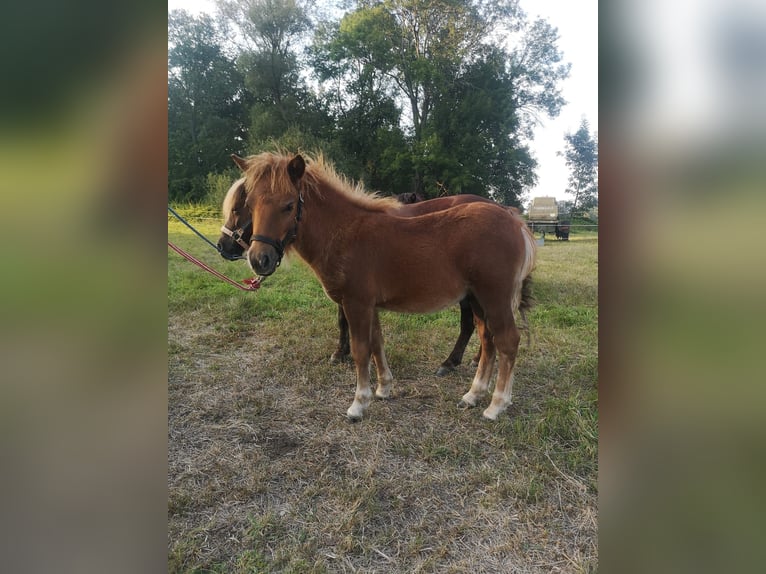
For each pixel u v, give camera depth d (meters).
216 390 3.65
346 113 24.89
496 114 22.59
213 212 15.12
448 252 3.06
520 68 24.47
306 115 24.39
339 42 23.94
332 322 5.29
